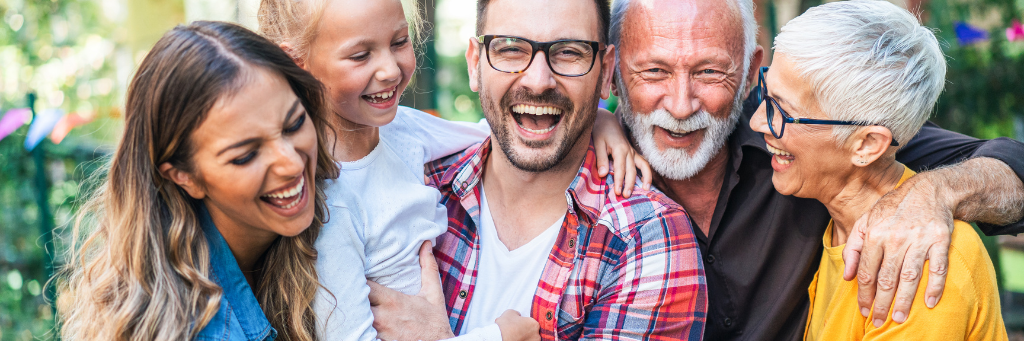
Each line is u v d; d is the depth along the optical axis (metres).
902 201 1.71
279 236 1.67
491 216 2.10
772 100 1.83
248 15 1.93
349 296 1.67
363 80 1.75
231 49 1.41
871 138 1.73
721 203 2.19
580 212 2.01
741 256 2.20
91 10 7.54
